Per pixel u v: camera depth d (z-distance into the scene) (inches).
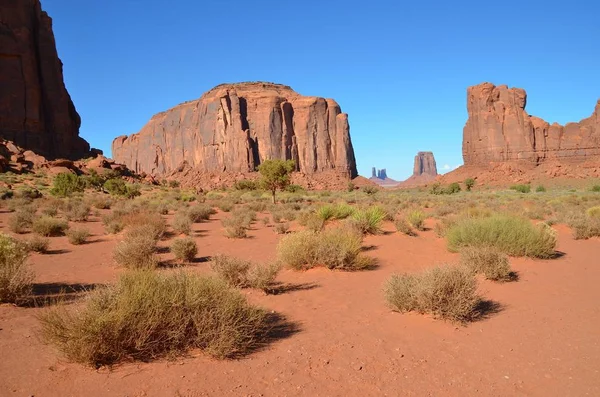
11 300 255.9
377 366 172.2
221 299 193.8
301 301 273.6
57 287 308.0
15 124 3966.5
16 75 4010.8
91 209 1214.3
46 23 4446.4
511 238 423.2
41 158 3006.9
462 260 351.3
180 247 419.5
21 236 602.9
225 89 6815.9
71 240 542.9
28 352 179.3
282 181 1664.6
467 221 477.7
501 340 202.7
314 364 173.0
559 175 4835.1
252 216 902.4
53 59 4414.4
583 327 220.7
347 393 149.3
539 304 263.9
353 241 401.4
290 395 147.0
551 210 1101.7
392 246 505.7
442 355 184.5
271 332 213.6
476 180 5265.8
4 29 4008.4
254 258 434.9
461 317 229.9
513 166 5487.2
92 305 178.5
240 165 6427.2
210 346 174.7
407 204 1405.0
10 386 148.2
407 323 227.8
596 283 320.5
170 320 176.9
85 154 4426.7
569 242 543.2
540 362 177.3
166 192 2650.1
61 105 4362.7
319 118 6953.7
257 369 167.0
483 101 6131.9
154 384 150.9
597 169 4672.7
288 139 6771.7
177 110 7588.6
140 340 169.0
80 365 164.7
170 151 7465.6
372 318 237.3
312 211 892.6
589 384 157.2
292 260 371.9
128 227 637.3
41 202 1347.2
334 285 318.3
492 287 306.7
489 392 151.5
